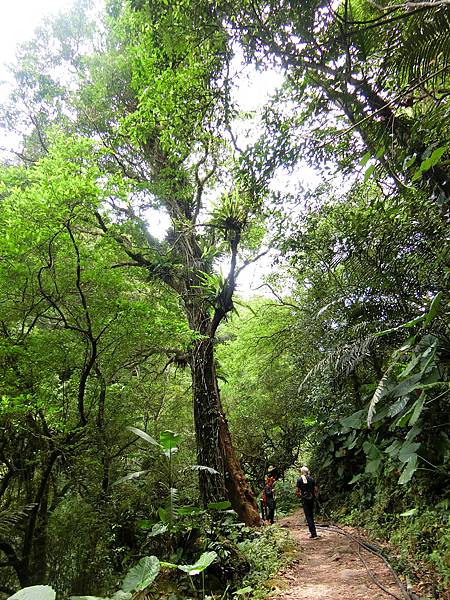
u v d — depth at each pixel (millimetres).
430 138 3822
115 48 9492
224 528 6797
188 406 10688
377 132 4367
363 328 6281
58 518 6773
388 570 4914
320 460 11453
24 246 5352
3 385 5738
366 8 4539
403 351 5230
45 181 5203
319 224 7363
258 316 13453
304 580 5207
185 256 9180
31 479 6879
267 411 14000
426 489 5645
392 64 3836
